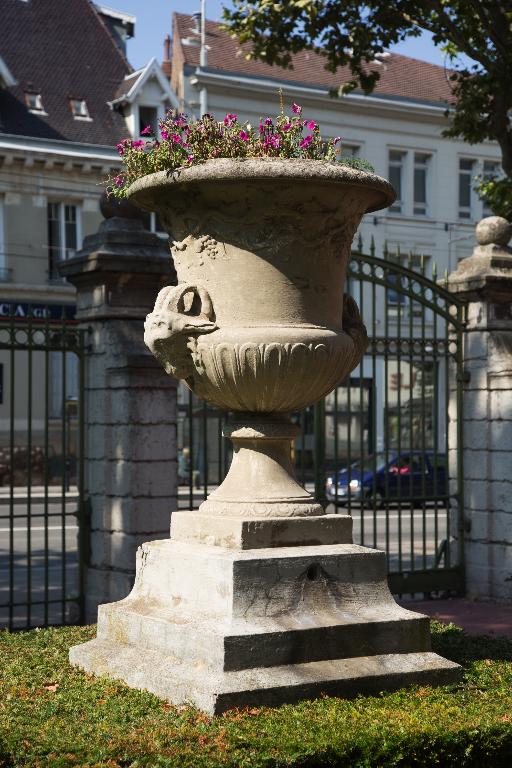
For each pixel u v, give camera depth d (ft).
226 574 18.85
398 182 115.14
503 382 36.94
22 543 57.62
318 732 16.20
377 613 19.89
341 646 19.08
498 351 37.11
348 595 19.84
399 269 36.29
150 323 20.17
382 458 72.84
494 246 37.52
